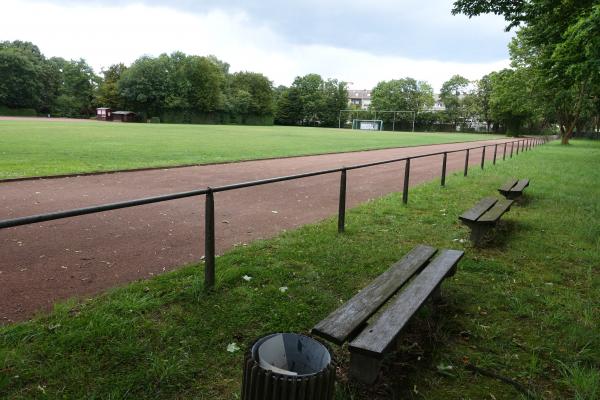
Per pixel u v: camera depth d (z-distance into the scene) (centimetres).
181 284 444
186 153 1956
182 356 319
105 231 671
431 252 452
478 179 1390
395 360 328
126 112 8744
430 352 340
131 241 624
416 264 412
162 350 325
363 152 2548
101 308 378
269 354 225
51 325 349
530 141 4766
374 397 282
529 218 826
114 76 10262
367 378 277
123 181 1156
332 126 12600
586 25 1221
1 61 8600
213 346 336
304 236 652
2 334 333
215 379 296
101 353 315
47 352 312
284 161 1845
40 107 9419
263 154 2067
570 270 538
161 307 394
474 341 360
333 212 864
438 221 780
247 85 11144
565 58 1532
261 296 425
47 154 1680
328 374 205
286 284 461
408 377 307
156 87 9369
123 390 277
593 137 7325
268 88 11431
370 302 322
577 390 292
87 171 1236
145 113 9406
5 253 552
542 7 1456
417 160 2189
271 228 724
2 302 408
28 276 477
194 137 3338
